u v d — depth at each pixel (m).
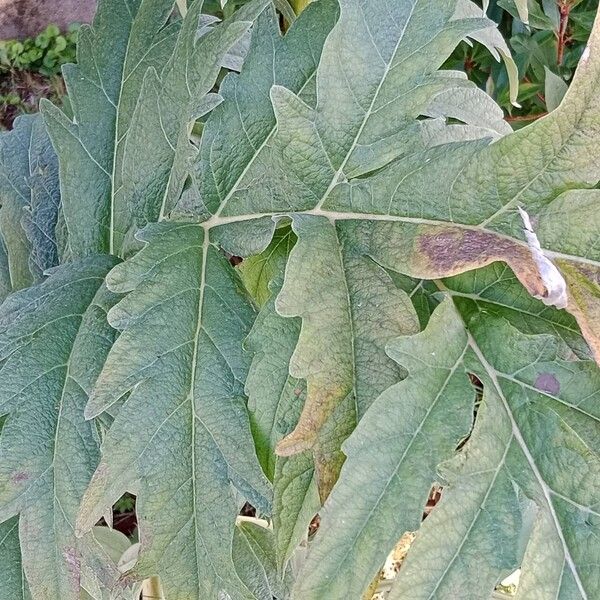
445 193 0.37
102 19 0.54
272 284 0.38
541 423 0.34
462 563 0.31
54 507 0.42
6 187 0.58
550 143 0.34
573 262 0.34
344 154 0.40
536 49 0.91
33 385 0.42
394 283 0.37
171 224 0.42
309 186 0.40
